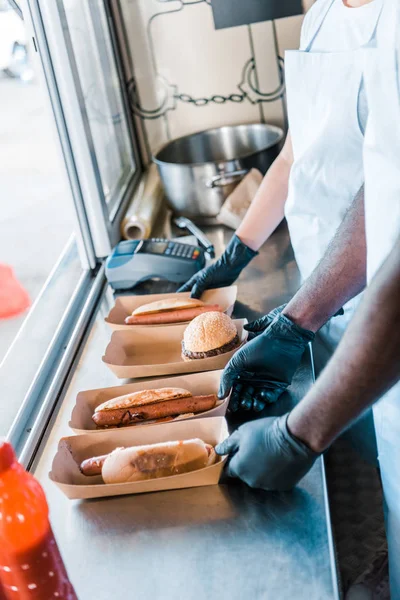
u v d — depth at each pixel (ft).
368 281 3.29
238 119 7.61
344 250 3.60
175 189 6.29
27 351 4.82
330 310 3.76
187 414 3.53
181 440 3.19
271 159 6.41
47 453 3.64
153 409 3.53
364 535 4.50
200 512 3.03
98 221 5.80
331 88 4.02
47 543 2.33
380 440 3.53
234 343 4.11
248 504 3.04
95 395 3.75
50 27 5.07
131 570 2.80
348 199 4.25
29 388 4.17
